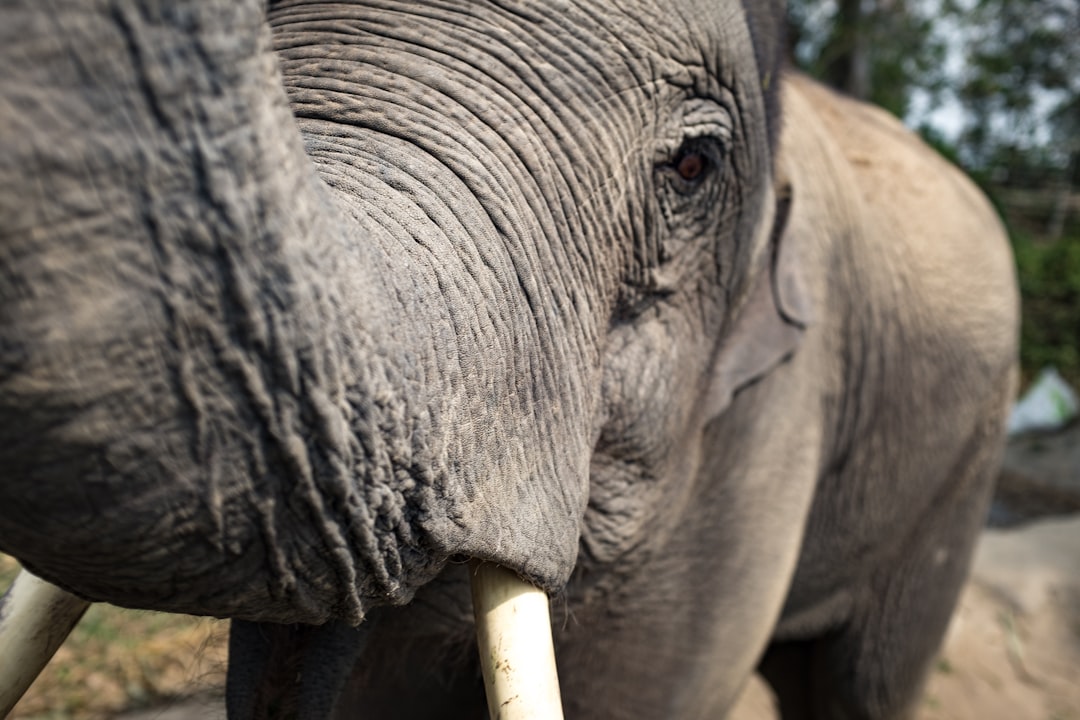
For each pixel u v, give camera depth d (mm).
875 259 2656
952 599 3469
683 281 1616
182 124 658
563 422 1256
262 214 711
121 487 708
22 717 2908
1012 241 12828
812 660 3416
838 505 2832
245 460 763
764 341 1889
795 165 2225
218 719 1519
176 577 802
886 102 11820
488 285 1066
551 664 1176
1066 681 4508
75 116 611
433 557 1015
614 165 1354
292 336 750
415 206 1028
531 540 1157
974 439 3361
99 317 650
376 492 879
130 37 625
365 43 1192
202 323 700
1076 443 9453
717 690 2127
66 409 659
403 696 1890
